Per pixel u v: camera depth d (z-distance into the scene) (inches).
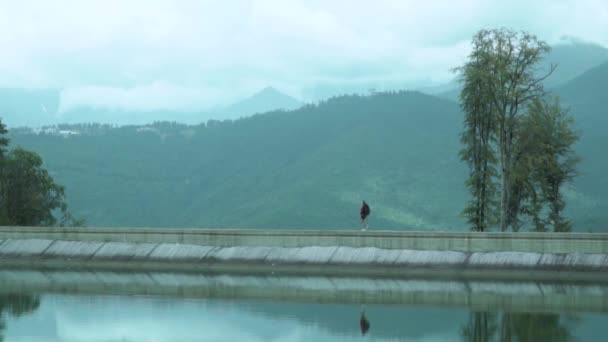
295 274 2432.3
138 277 2410.2
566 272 2252.7
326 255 2501.2
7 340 1496.1
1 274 2512.3
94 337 1518.2
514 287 2119.8
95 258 2755.9
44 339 1499.8
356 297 1980.8
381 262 2427.4
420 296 1980.8
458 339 1469.0
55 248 2834.6
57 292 2097.7
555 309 1780.3
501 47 2906.0
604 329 1544.0
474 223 3125.0
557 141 3280.0
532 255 2308.1
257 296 2007.9
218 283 2258.9
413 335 1508.4
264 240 2598.4
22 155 4055.1
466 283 2199.8
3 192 3964.1
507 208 3021.7
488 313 1739.7
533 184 3250.5
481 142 3053.6
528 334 1504.7
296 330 1557.6
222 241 2647.6
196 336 1510.8
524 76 2913.4
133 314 1756.9
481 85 2918.3
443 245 2399.1
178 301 1930.4
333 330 1557.6
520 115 3021.7
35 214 4119.1
